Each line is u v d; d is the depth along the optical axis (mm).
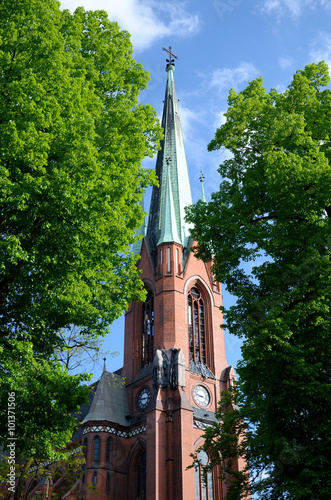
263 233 26250
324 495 21391
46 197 20359
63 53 23781
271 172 25469
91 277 23578
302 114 27500
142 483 57469
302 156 26859
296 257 25281
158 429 55250
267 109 29500
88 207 21344
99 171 21891
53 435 22281
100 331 23672
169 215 70062
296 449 22516
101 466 57781
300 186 25656
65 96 22219
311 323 23344
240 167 30422
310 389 22188
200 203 30328
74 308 22078
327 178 24922
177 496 51812
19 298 22062
